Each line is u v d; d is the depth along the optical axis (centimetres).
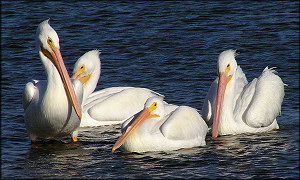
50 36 1300
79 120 1382
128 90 1709
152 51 2248
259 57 2152
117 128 1608
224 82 1474
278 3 3083
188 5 3061
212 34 2486
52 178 1162
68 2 3178
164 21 2722
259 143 1409
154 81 1911
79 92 1384
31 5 3108
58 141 1432
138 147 1338
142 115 1371
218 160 1273
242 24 2642
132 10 2958
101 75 1986
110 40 2408
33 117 1349
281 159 1273
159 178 1155
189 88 1834
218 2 3130
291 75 1941
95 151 1351
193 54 2198
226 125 1500
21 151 1338
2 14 2894
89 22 2720
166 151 1352
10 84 1866
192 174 1180
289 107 1686
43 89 1366
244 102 1541
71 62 2123
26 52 2256
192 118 1409
